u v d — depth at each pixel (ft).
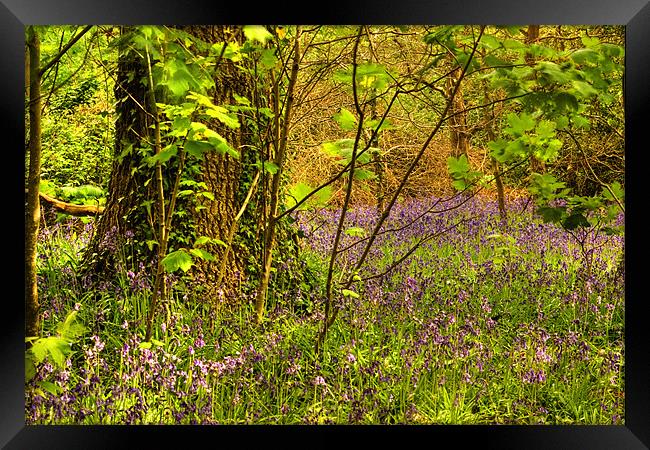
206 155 16.70
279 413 12.28
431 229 26.40
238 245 17.06
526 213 30.42
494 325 15.24
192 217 16.62
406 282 17.46
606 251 22.81
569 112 13.38
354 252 21.84
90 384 11.59
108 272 16.76
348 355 12.56
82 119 33.58
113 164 17.62
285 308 16.07
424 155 39.65
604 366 14.25
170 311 15.19
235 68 16.87
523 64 12.03
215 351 13.69
